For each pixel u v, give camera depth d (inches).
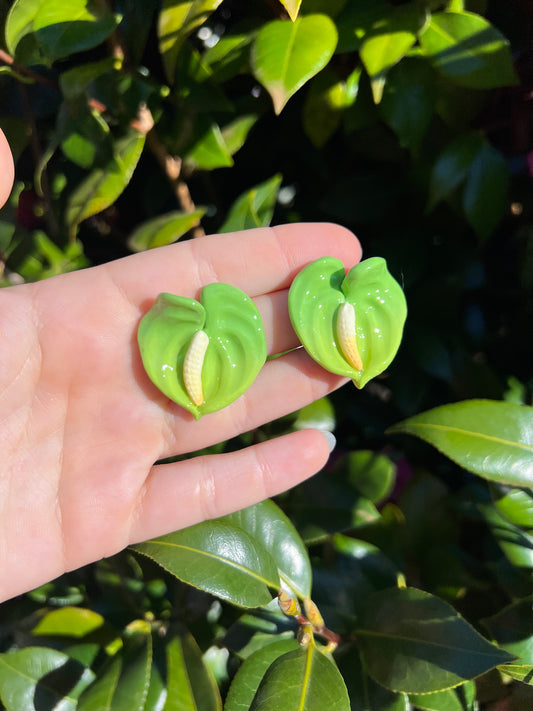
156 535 6.2
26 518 6.1
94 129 6.4
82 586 7.8
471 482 7.7
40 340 6.3
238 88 7.6
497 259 8.5
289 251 6.5
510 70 6.2
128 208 9.4
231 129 7.3
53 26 5.6
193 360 6.0
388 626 5.7
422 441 8.5
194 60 6.5
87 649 6.6
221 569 5.7
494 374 7.8
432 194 6.8
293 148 8.4
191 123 6.9
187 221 7.0
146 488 6.2
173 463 6.3
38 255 7.9
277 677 5.1
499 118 7.3
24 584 6.2
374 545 7.1
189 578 5.6
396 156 7.6
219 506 6.2
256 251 6.5
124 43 6.7
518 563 6.4
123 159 6.6
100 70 6.0
